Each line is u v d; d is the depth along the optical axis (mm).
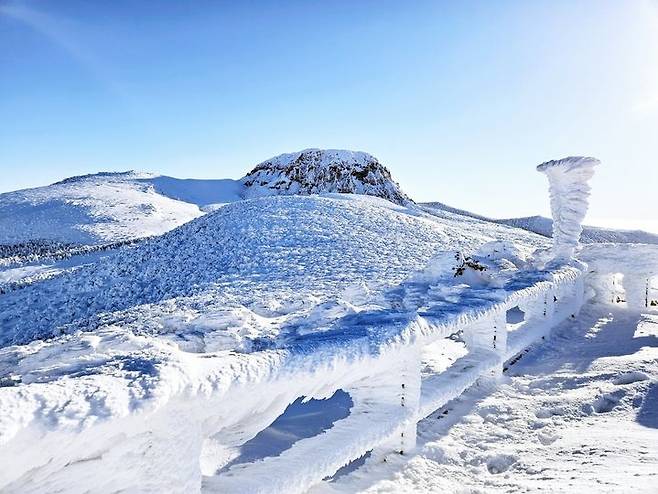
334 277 19766
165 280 22328
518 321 12258
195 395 2676
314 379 3455
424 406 5090
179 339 4797
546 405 6145
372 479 4262
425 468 4492
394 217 35969
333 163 94000
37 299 22531
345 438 4066
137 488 2584
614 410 5789
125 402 2328
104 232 45562
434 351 8672
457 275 10242
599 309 13469
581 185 14195
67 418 2115
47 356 3688
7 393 2094
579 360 8383
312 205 35844
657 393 6051
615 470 3912
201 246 26641
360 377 4117
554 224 14719
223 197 83688
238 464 3646
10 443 1932
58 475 2301
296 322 5371
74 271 26562
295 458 3697
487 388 6934
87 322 16406
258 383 3029
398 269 21547
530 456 4660
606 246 14727
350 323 4863
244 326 5195
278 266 22141
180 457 2723
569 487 3637
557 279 10789
